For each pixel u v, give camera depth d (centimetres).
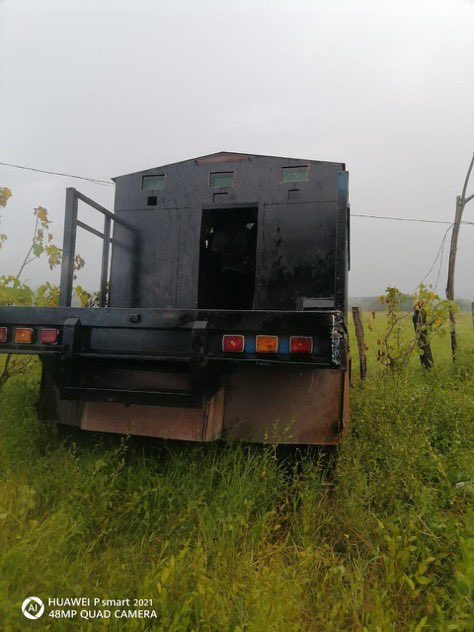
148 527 292
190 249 459
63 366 332
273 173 447
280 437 369
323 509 316
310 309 417
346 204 352
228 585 234
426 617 206
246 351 305
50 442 406
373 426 457
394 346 870
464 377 854
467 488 349
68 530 263
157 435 355
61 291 401
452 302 862
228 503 309
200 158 465
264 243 439
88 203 438
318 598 230
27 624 199
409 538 258
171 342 321
